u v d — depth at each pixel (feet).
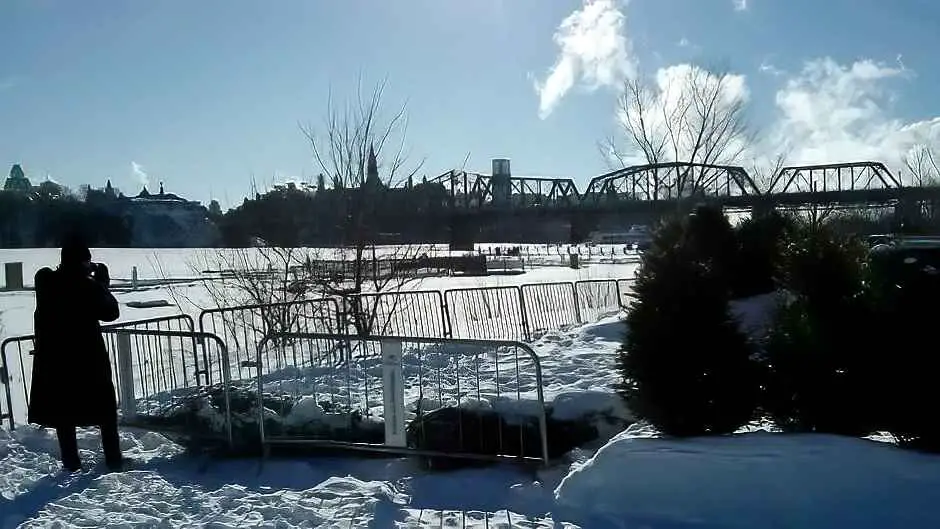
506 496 21.11
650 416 21.71
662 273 21.74
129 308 90.17
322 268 51.90
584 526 18.67
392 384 23.67
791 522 17.71
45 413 24.54
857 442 18.69
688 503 18.54
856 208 147.43
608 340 41.81
